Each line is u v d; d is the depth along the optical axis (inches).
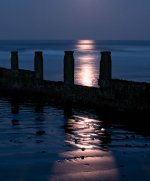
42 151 418.0
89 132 516.7
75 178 337.4
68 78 783.7
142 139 477.1
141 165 373.4
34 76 893.8
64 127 549.0
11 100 824.9
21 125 560.7
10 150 423.5
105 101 683.4
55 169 360.2
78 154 408.8
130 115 629.0
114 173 350.6
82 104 740.7
